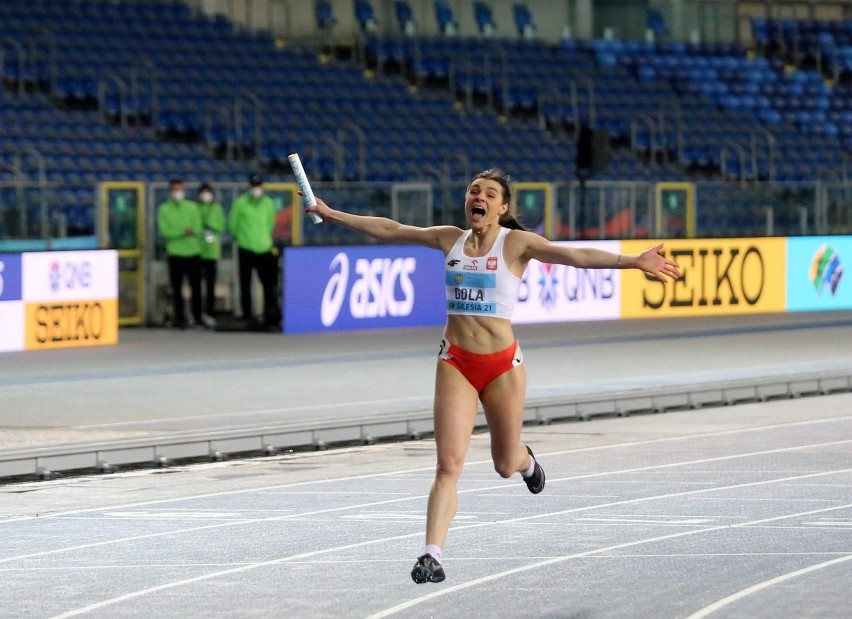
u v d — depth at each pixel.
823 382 47.03
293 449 34.94
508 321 19.62
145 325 65.56
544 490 28.55
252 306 65.06
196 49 85.94
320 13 92.94
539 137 90.31
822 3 108.56
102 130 77.31
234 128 80.88
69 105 78.62
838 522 24.69
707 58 102.00
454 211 69.38
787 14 107.56
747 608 18.12
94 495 28.50
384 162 83.19
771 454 33.50
